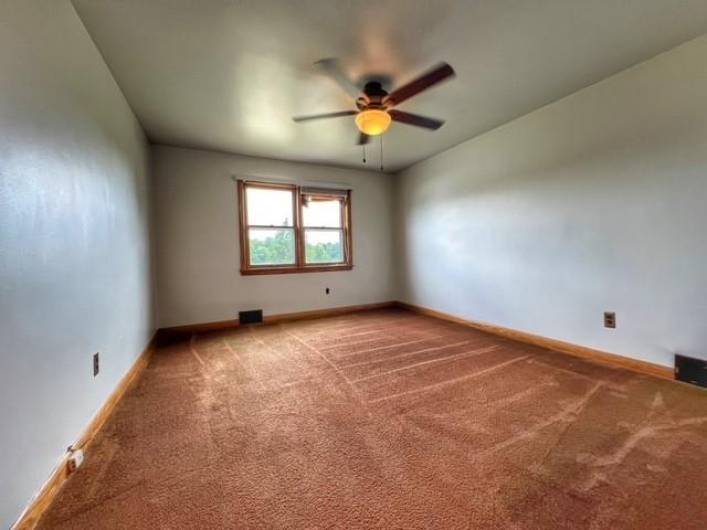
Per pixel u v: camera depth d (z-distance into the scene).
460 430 1.62
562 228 2.82
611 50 2.10
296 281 4.46
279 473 1.33
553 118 2.83
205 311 3.92
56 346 1.30
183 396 2.08
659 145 2.20
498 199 3.42
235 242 4.07
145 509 1.14
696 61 2.01
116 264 2.13
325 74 2.27
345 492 1.21
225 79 2.30
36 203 1.19
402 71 2.25
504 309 3.43
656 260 2.25
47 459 1.21
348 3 1.63
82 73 1.66
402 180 5.01
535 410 1.81
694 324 2.09
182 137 3.42
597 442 1.50
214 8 1.64
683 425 1.62
